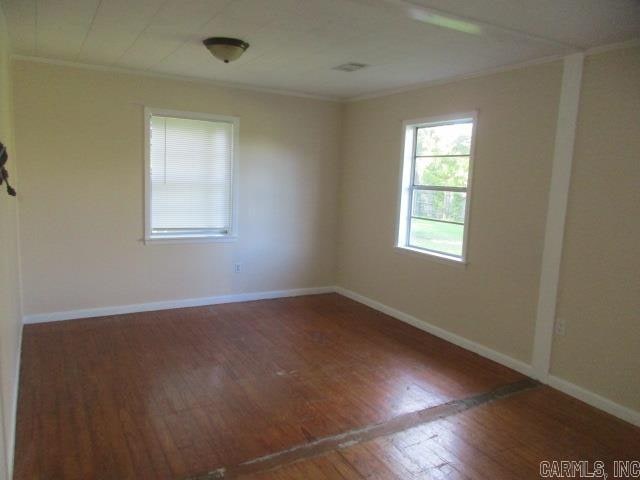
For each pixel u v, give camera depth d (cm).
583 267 321
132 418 282
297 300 557
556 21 260
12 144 377
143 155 462
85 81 429
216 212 513
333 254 592
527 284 361
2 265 230
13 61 399
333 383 341
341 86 485
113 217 457
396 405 311
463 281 416
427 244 467
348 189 568
